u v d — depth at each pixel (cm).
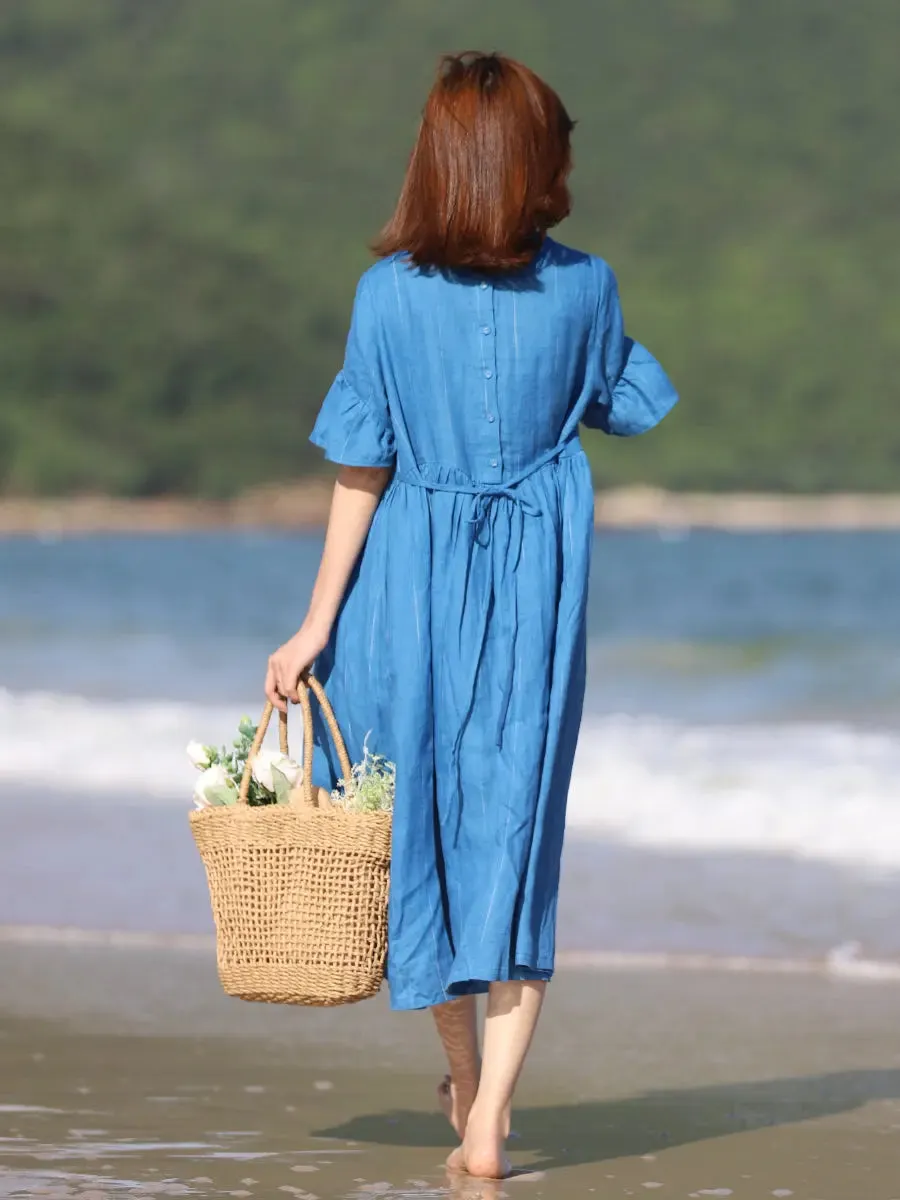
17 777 2100
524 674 658
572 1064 946
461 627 659
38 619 4997
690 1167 721
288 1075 901
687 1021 1055
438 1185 681
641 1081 904
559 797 668
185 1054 951
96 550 13700
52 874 1534
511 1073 686
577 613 668
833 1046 987
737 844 1670
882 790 1867
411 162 668
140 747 2297
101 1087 869
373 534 678
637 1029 1035
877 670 3344
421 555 663
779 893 1448
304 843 646
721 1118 819
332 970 649
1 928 1338
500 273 663
